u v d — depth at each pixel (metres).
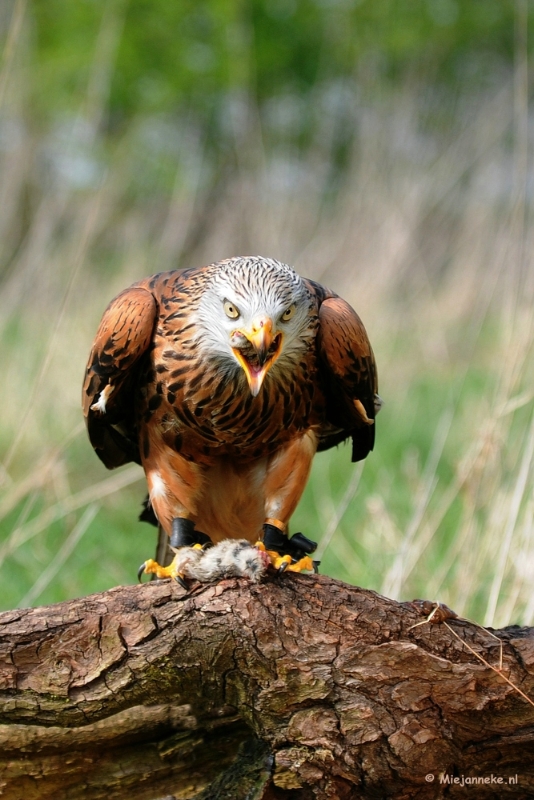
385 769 5.53
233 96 20.20
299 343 7.11
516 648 5.66
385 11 22.91
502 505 8.59
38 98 20.70
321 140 19.45
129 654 5.64
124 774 6.00
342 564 10.30
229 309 6.79
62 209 14.12
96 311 13.92
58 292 13.88
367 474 13.09
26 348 13.21
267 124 21.88
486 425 8.91
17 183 14.34
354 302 14.46
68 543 9.30
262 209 15.70
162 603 5.67
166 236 15.78
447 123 17.08
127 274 14.48
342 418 8.05
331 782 5.57
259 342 6.52
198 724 6.03
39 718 5.68
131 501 12.81
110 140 24.69
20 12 11.25
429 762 5.52
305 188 16.42
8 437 11.97
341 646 5.60
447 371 15.59
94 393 7.57
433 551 9.82
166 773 6.04
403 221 14.73
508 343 10.02
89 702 5.66
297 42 26.77
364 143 15.95
